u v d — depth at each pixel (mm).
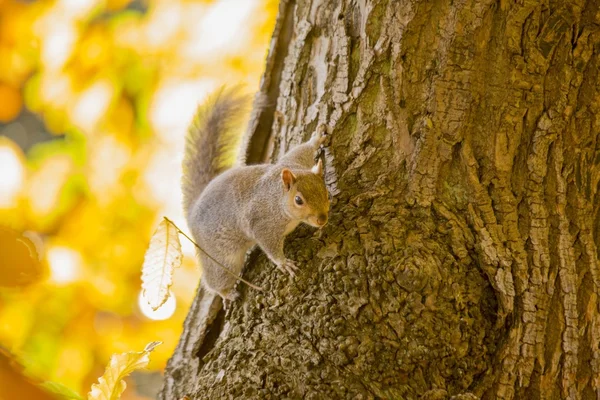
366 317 6719
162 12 13031
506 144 7336
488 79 7363
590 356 7055
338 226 7344
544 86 7379
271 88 8930
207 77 12875
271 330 7020
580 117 7406
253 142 9047
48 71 12828
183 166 10070
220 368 7035
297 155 7988
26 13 12852
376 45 7602
